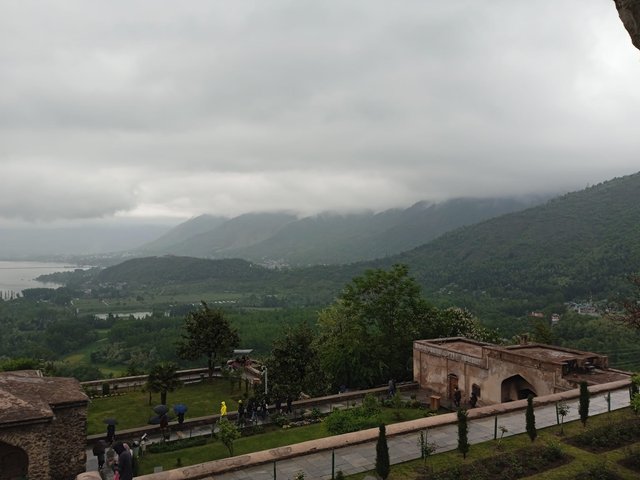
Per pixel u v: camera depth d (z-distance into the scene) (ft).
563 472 58.75
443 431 74.13
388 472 57.41
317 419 103.19
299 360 123.03
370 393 120.47
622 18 47.67
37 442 70.03
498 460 61.57
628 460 60.54
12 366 137.18
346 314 153.69
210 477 59.57
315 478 59.26
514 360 105.09
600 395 88.48
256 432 95.50
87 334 474.90
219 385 140.67
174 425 98.73
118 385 136.87
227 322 150.71
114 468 66.64
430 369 127.44
